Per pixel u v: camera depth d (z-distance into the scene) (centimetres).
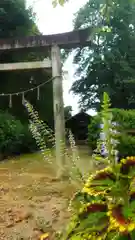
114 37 2714
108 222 135
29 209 443
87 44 746
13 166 958
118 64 2600
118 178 138
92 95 2855
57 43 741
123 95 2617
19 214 420
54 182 605
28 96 1720
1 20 1614
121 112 759
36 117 208
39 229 352
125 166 139
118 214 128
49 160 204
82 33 725
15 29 1670
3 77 1656
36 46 754
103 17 407
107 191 138
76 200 161
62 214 389
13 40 768
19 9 1638
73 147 204
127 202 134
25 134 1427
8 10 1620
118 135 145
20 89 1700
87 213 142
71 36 731
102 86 2702
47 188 564
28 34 1727
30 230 355
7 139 1264
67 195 489
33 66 768
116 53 2655
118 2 385
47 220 372
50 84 1709
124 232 122
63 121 732
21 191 568
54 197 496
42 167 890
